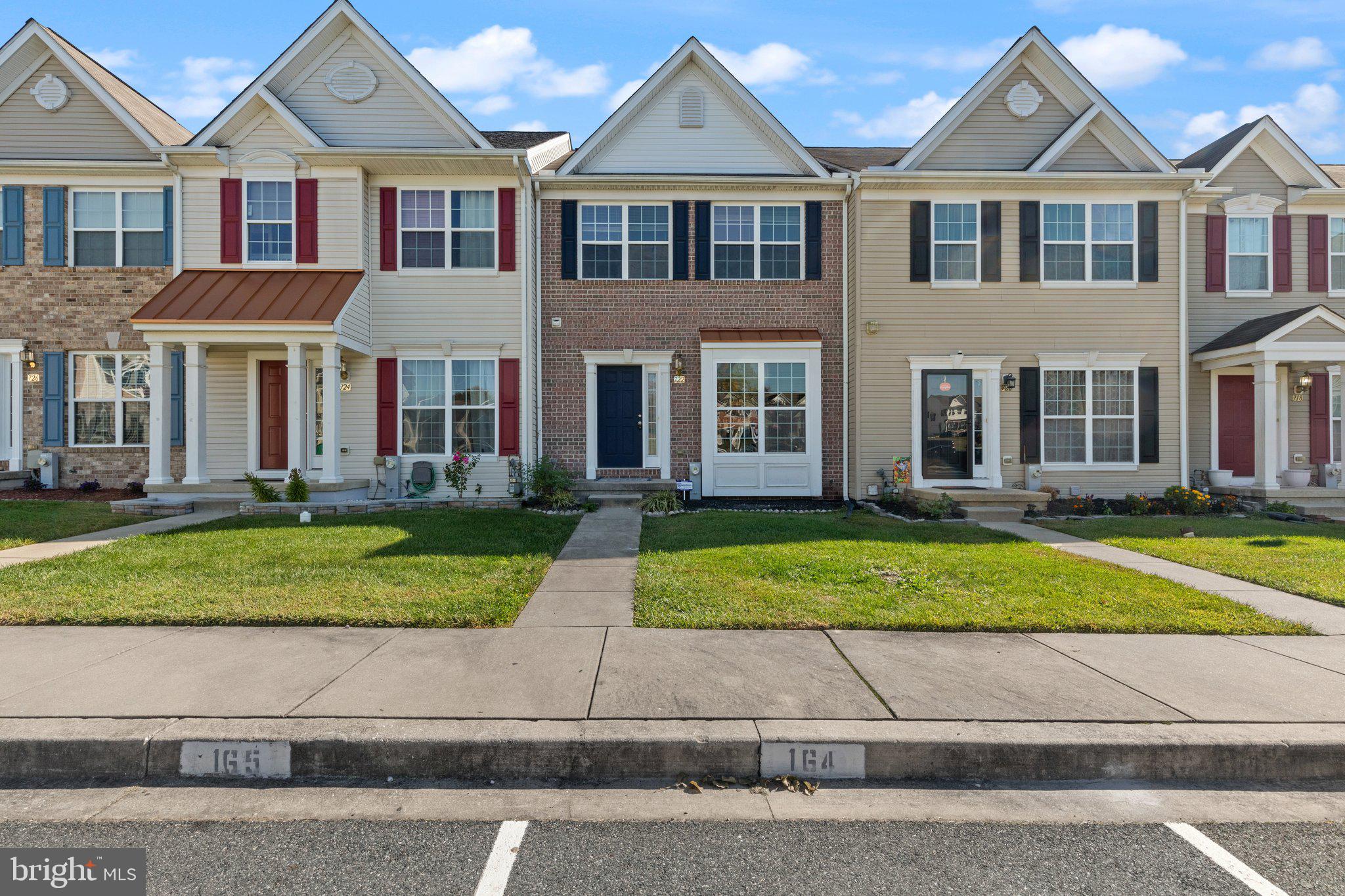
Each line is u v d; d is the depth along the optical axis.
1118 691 4.34
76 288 13.71
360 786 3.59
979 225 13.83
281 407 13.73
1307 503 12.84
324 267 13.16
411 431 13.60
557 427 14.14
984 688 4.37
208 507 11.85
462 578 6.80
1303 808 3.46
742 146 14.34
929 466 13.90
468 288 13.54
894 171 13.46
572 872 2.88
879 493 13.77
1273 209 14.63
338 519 10.77
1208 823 3.32
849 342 14.31
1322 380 14.52
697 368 14.21
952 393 13.91
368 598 6.09
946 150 13.99
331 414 12.05
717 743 3.68
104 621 5.48
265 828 3.22
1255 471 13.55
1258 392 13.10
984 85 13.73
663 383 14.17
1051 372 13.92
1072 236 13.92
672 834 3.18
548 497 12.59
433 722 3.83
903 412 13.83
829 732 3.77
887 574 7.21
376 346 13.44
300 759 3.65
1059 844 3.14
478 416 13.66
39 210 13.72
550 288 14.10
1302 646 5.23
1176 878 2.89
